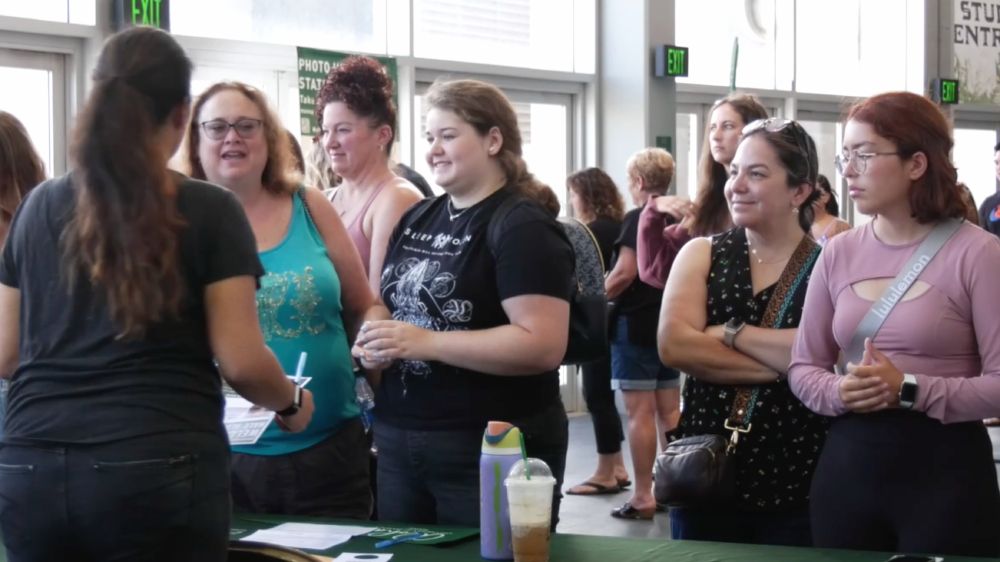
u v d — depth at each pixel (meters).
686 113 8.91
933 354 2.24
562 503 5.52
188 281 1.81
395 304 2.69
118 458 1.72
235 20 6.39
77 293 1.78
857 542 2.29
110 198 1.74
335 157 3.38
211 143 2.70
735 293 2.62
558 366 2.66
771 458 2.54
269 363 1.92
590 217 5.66
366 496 2.88
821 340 2.41
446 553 2.14
